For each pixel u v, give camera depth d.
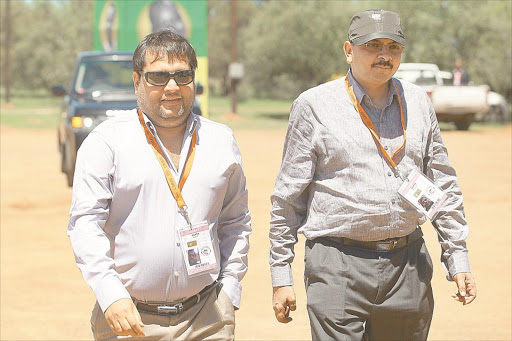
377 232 4.05
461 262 4.21
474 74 44.12
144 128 3.53
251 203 12.50
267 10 46.50
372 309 4.09
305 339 6.66
